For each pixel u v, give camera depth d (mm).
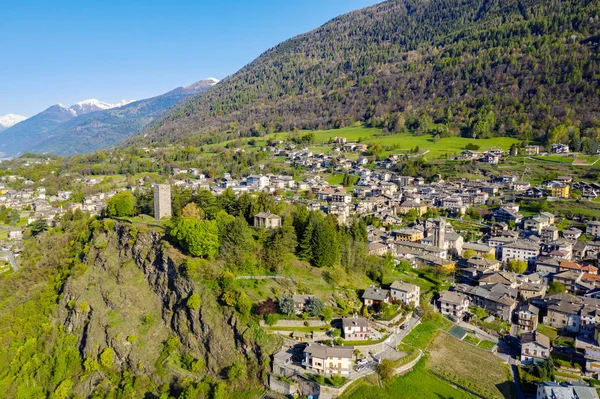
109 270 171875
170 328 147000
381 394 116062
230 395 122750
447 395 121000
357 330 133125
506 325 156625
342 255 174500
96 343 149375
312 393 115062
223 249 156125
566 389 117188
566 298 161625
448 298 163875
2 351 155625
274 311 136000
